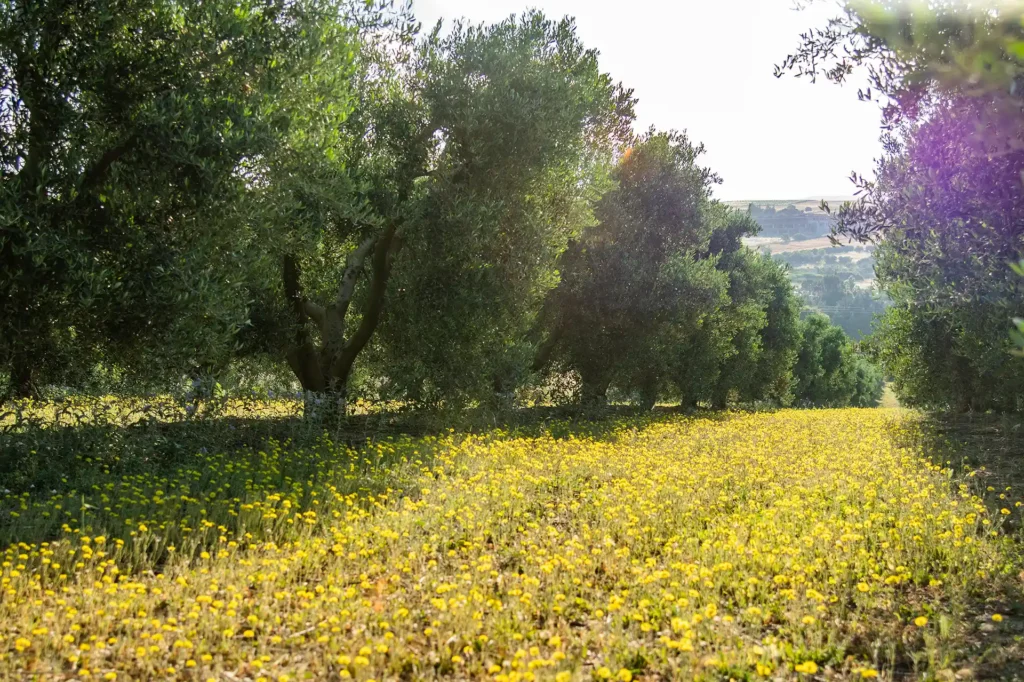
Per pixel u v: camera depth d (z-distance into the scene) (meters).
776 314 43.88
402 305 16.08
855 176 10.61
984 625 5.59
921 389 21.81
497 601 5.60
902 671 4.93
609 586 6.43
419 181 16.44
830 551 7.03
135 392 10.91
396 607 5.65
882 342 22.11
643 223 25.19
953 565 6.75
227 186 10.59
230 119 10.40
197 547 7.33
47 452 9.95
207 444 11.70
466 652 4.88
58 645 4.98
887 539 7.40
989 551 7.09
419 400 16.12
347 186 13.44
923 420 21.94
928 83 6.65
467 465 11.31
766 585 6.22
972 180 8.70
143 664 4.76
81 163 9.81
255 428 13.55
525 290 16.80
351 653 5.00
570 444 14.44
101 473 9.84
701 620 5.39
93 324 9.98
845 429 19.77
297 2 12.13
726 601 6.08
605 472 11.36
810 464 12.24
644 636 5.47
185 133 9.84
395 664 4.88
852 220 10.62
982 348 16.73
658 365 27.16
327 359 16.58
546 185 16.84
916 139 8.89
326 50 12.69
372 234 16.28
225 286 11.09
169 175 10.30
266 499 8.69
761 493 9.88
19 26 9.23
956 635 5.40
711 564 6.78
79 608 5.61
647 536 7.77
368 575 6.54
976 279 9.39
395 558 6.77
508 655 5.08
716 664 4.82
